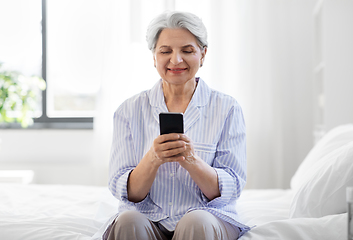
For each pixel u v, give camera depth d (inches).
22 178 109.7
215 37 117.1
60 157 127.5
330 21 93.5
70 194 75.9
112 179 49.9
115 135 52.6
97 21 130.6
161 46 48.8
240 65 117.8
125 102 53.9
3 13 131.5
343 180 51.6
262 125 118.0
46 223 53.6
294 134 119.1
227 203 47.3
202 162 45.0
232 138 50.2
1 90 116.0
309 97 118.2
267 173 117.6
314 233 45.2
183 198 48.4
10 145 128.1
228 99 51.9
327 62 93.9
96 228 55.3
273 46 116.7
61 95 133.2
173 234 44.9
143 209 48.9
